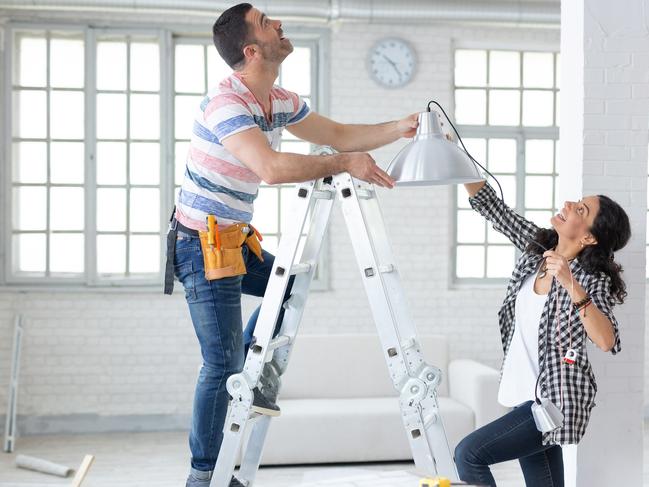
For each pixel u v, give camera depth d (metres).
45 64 6.64
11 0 5.98
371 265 2.62
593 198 3.17
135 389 6.57
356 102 6.71
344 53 6.70
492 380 5.51
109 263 6.70
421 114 2.65
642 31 4.09
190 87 6.79
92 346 6.54
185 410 6.62
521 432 3.01
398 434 5.48
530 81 7.19
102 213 6.70
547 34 6.92
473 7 6.32
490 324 6.86
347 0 6.21
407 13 6.28
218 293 2.69
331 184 2.67
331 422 5.43
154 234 6.74
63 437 6.39
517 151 7.15
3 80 6.49
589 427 4.06
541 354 3.06
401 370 2.62
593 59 4.08
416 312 6.82
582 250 3.16
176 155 6.80
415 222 6.80
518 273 3.25
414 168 2.52
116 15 6.55
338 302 6.73
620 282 3.15
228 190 2.68
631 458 4.08
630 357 4.07
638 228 4.09
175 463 5.60
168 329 6.60
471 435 3.05
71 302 6.52
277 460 5.39
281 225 6.89
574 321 3.04
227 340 2.70
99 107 6.67
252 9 2.72
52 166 6.65
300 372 5.94
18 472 5.38
